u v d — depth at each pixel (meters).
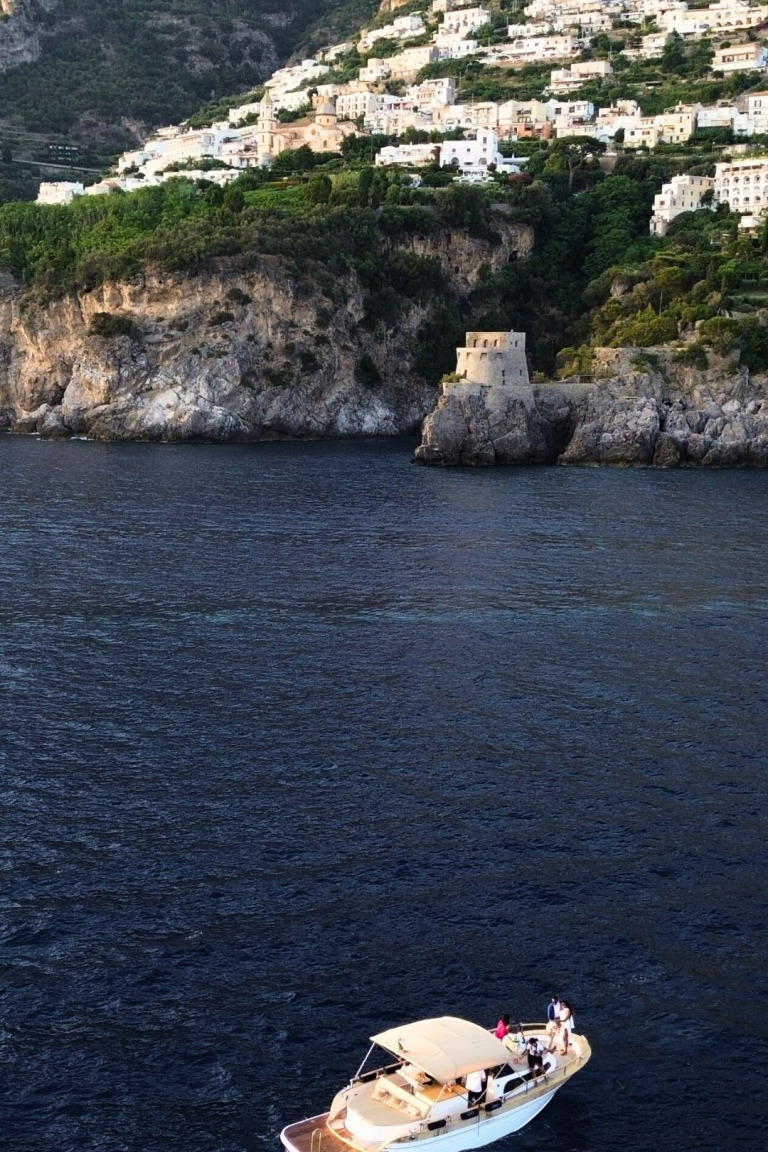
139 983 54.72
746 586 116.00
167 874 63.19
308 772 75.06
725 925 59.00
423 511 155.12
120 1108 48.03
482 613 107.69
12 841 66.19
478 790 72.56
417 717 83.81
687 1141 47.06
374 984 54.81
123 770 75.19
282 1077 49.62
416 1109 46.31
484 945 57.53
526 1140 47.16
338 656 96.31
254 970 55.66
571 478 186.00
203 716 83.94
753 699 87.00
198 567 123.75
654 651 97.31
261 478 186.38
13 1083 49.03
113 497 166.25
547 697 87.44
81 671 92.62
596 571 121.81
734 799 71.31
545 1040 50.34
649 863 64.31
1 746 78.31
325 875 63.22
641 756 77.31
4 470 194.50
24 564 124.62
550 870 63.69
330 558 127.75
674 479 184.75
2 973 55.16
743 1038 51.88
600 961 56.41
